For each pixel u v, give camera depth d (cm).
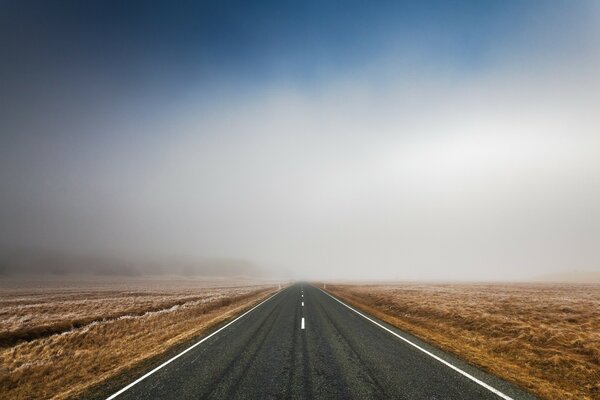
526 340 1090
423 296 2833
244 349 1040
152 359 943
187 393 659
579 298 2714
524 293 3403
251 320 1720
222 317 1891
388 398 614
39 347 1141
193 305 2538
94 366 905
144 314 2136
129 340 1296
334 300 3011
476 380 718
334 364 850
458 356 930
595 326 1295
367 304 2722
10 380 811
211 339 1220
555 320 1455
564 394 644
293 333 1313
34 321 1648
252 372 792
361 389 664
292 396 631
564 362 841
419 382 703
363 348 1035
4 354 1058
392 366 827
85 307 2422
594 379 732
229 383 715
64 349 1141
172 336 1355
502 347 1029
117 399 639
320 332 1332
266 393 650
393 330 1379
